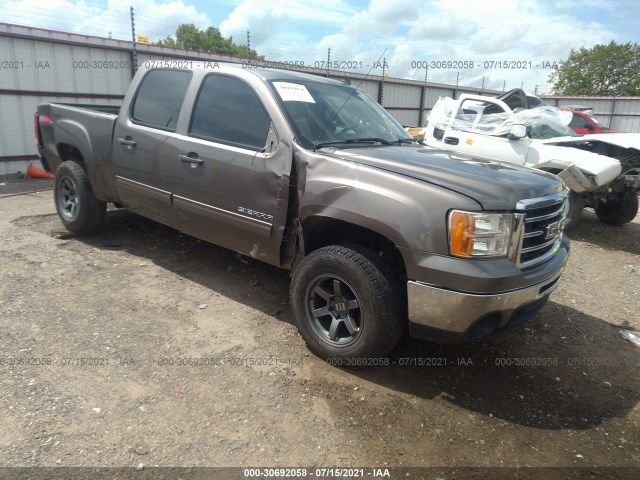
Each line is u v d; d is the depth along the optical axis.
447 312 2.70
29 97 10.50
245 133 3.62
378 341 2.93
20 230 5.53
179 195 4.02
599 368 3.42
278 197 3.35
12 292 3.91
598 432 2.74
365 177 2.95
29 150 10.70
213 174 3.71
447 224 2.66
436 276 2.67
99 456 2.30
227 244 3.86
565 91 48.47
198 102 3.97
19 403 2.62
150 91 4.37
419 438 2.58
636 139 7.10
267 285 4.34
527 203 2.78
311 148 3.30
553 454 2.54
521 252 2.79
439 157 3.40
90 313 3.65
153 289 4.13
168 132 4.07
